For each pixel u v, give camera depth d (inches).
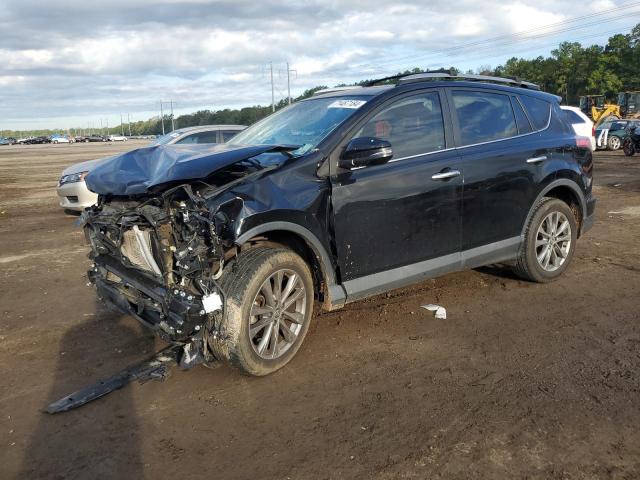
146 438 121.4
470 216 184.9
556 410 127.3
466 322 181.5
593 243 282.0
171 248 137.1
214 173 141.9
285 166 148.8
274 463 111.7
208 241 132.6
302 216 145.9
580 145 222.7
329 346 165.8
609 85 3009.4
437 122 181.3
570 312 187.3
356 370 150.5
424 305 197.3
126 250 155.3
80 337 177.9
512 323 179.6
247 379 147.3
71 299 217.2
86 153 1796.3
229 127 448.5
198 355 139.3
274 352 147.6
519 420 123.7
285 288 149.5
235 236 131.9
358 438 119.3
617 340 163.9
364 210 158.9
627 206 390.9
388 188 162.9
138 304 149.5
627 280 219.5
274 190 142.6
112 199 160.1
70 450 117.6
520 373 145.7
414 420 125.3
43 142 4382.4
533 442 115.6
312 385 143.0
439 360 154.9
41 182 783.1
